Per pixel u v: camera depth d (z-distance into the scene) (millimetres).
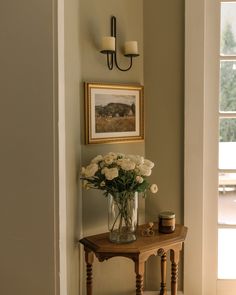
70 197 1558
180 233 1703
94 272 1809
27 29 1340
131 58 1852
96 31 1751
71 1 1543
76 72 1637
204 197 1962
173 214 1738
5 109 1362
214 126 1938
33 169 1367
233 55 1923
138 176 1568
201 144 1899
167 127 1932
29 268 1389
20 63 1349
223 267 2002
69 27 1519
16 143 1367
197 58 1870
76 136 1652
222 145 1956
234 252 1992
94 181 1596
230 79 1936
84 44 1702
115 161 1573
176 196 1943
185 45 1874
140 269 1526
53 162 1363
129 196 1609
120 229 1615
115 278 1885
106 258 1542
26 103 1355
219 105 1941
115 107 1814
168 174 1944
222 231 1984
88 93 1708
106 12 1785
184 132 1906
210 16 1901
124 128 1856
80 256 1729
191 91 1884
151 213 1966
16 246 1387
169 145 1936
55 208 1375
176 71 1905
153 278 1976
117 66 1838
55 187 1371
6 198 1381
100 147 1803
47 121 1354
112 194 1599
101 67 1780
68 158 1521
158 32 1907
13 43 1348
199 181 1908
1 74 1355
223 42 1926
